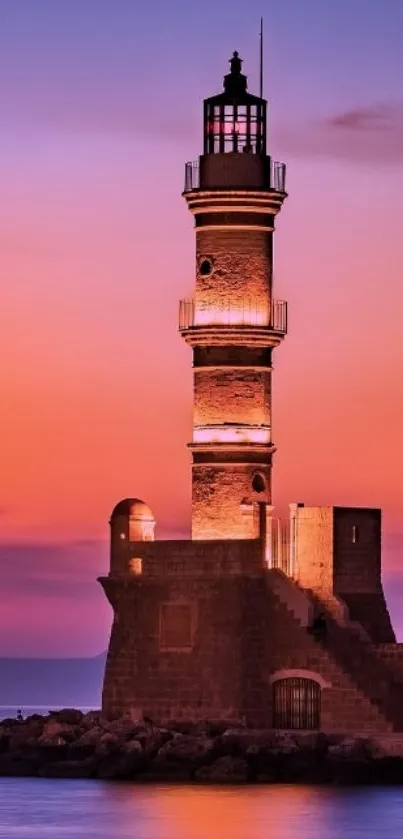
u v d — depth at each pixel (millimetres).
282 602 145625
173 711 148000
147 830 125938
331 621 146625
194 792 139000
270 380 151000
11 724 155625
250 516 148000
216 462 149375
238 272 149625
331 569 147500
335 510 147875
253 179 149875
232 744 143875
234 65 151875
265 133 151250
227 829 125812
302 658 144875
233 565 146750
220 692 146625
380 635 148875
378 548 149625
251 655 146000
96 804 134875
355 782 140375
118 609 150625
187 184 151000
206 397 150000
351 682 143750
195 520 149875
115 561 150750
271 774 142000
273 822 127938
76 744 148625
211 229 150000
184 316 151000
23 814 131750
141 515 151250
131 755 145750
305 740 142625
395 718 143500
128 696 149625
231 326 149375
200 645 147375
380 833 124625
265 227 150000
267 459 150000
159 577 149000
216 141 151000
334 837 123562
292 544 148625
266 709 145625
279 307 151000
